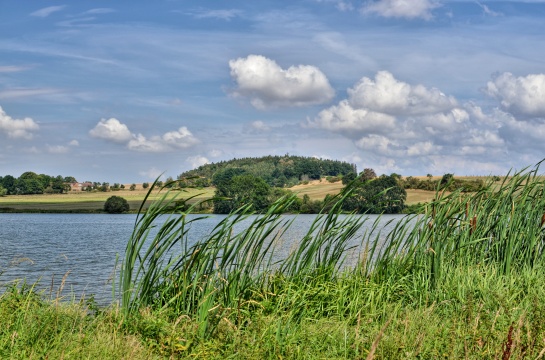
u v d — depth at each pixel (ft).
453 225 33.86
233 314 25.17
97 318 23.93
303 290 27.91
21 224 321.52
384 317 25.71
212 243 26.66
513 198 36.09
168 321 24.86
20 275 86.22
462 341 21.29
